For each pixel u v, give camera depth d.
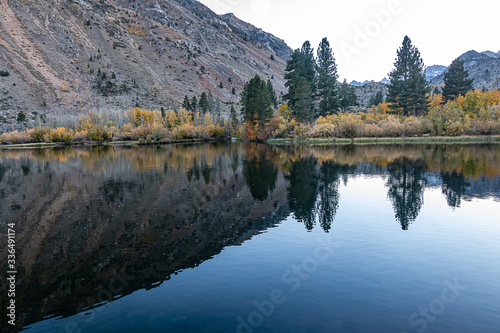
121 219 21.41
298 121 104.75
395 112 113.19
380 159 49.38
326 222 19.30
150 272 13.37
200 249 15.70
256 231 18.09
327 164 45.62
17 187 33.88
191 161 53.03
